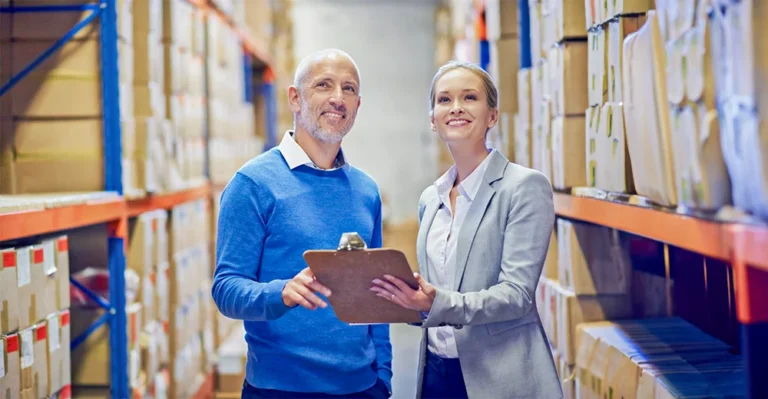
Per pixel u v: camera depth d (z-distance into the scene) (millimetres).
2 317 2369
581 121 2904
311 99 2303
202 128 5203
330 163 2400
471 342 2182
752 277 1568
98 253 3619
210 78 5449
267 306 2080
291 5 11555
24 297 2529
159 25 4082
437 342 2340
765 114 1385
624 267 3152
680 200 1788
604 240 3148
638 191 2145
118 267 3531
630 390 2459
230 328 6387
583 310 3141
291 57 11633
